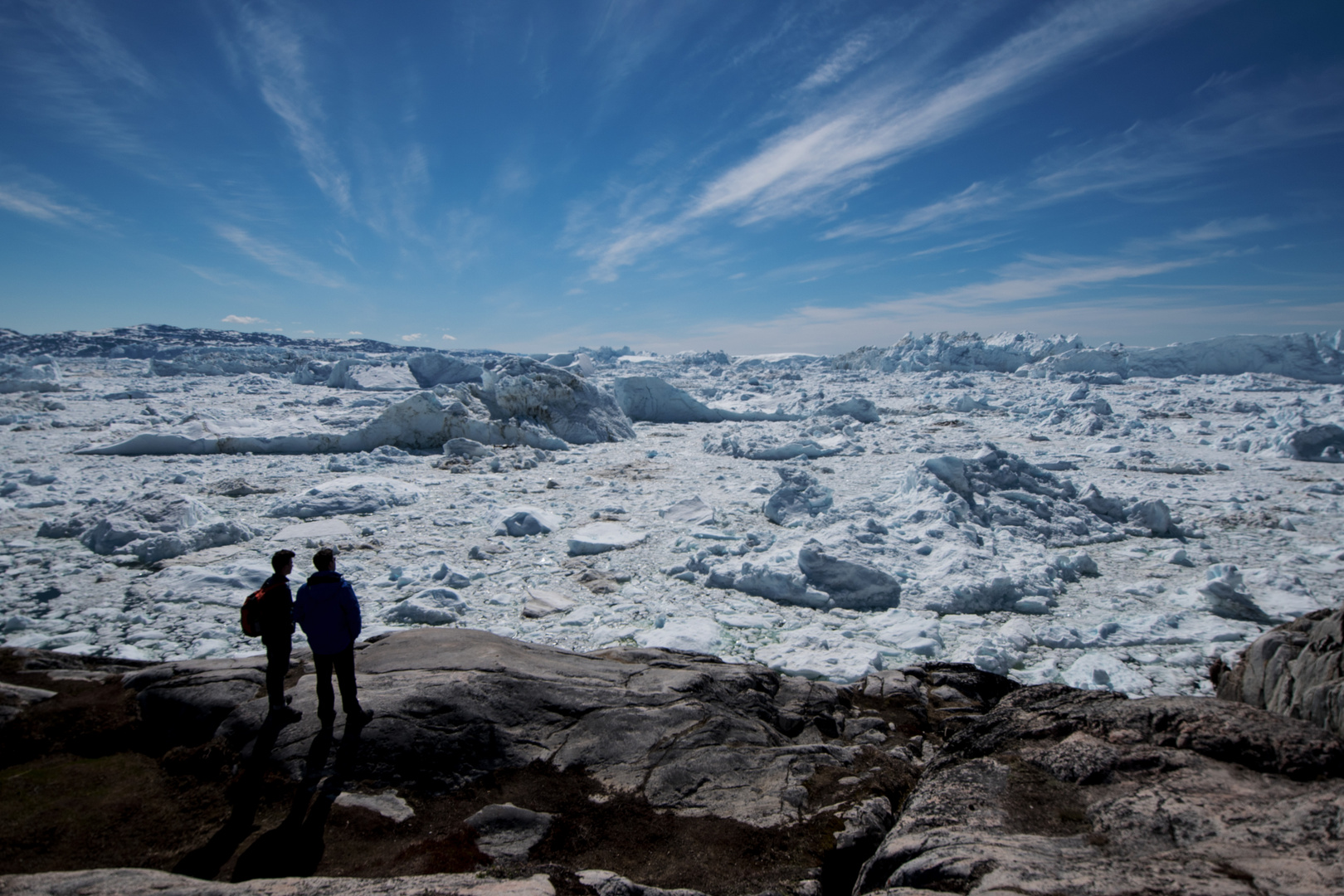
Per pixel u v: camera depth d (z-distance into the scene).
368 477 14.51
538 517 11.59
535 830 3.54
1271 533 11.17
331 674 4.15
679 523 11.90
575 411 24.19
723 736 4.38
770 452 19.92
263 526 11.43
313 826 3.51
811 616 8.00
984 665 6.67
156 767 4.02
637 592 8.63
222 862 3.26
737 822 3.64
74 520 10.72
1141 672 6.56
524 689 4.65
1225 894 1.96
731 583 8.88
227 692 4.63
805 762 4.21
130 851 3.33
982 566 9.09
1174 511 12.77
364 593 8.46
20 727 4.30
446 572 8.93
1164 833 2.42
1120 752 3.01
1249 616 7.77
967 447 21.38
